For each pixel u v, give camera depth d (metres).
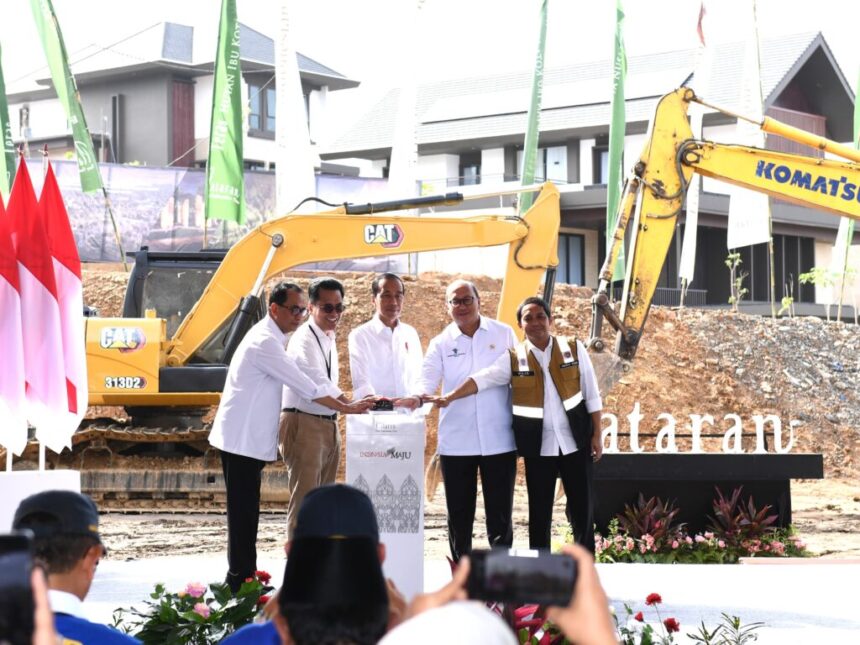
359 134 54.69
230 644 3.08
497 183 50.62
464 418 9.02
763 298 48.31
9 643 1.73
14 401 8.36
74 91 26.97
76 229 33.12
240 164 26.39
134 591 9.70
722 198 44.50
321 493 2.42
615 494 12.80
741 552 12.39
